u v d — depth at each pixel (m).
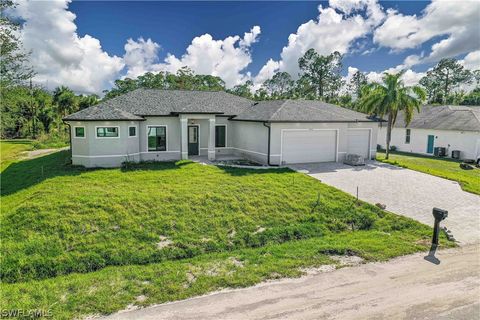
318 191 13.25
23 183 15.06
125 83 60.38
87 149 17.75
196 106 21.73
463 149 26.69
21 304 5.90
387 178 16.38
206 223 10.13
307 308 5.71
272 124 18.44
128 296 6.17
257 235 9.59
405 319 5.34
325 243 9.00
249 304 5.88
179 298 6.12
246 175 15.59
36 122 46.19
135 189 12.84
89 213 10.30
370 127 22.05
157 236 9.23
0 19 23.31
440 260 7.84
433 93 67.56
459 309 5.63
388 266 7.50
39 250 8.27
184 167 17.55
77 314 5.61
